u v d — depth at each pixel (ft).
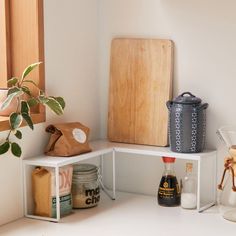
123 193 6.04
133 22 5.90
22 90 5.03
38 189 5.18
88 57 5.99
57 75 5.57
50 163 5.05
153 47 5.73
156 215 5.23
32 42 5.31
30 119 4.96
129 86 5.89
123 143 5.96
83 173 5.42
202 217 5.17
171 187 5.49
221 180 5.35
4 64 5.37
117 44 5.93
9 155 5.03
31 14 5.28
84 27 5.90
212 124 5.59
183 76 5.69
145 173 5.98
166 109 5.69
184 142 5.35
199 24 5.55
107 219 5.11
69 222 5.03
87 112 6.04
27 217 5.21
